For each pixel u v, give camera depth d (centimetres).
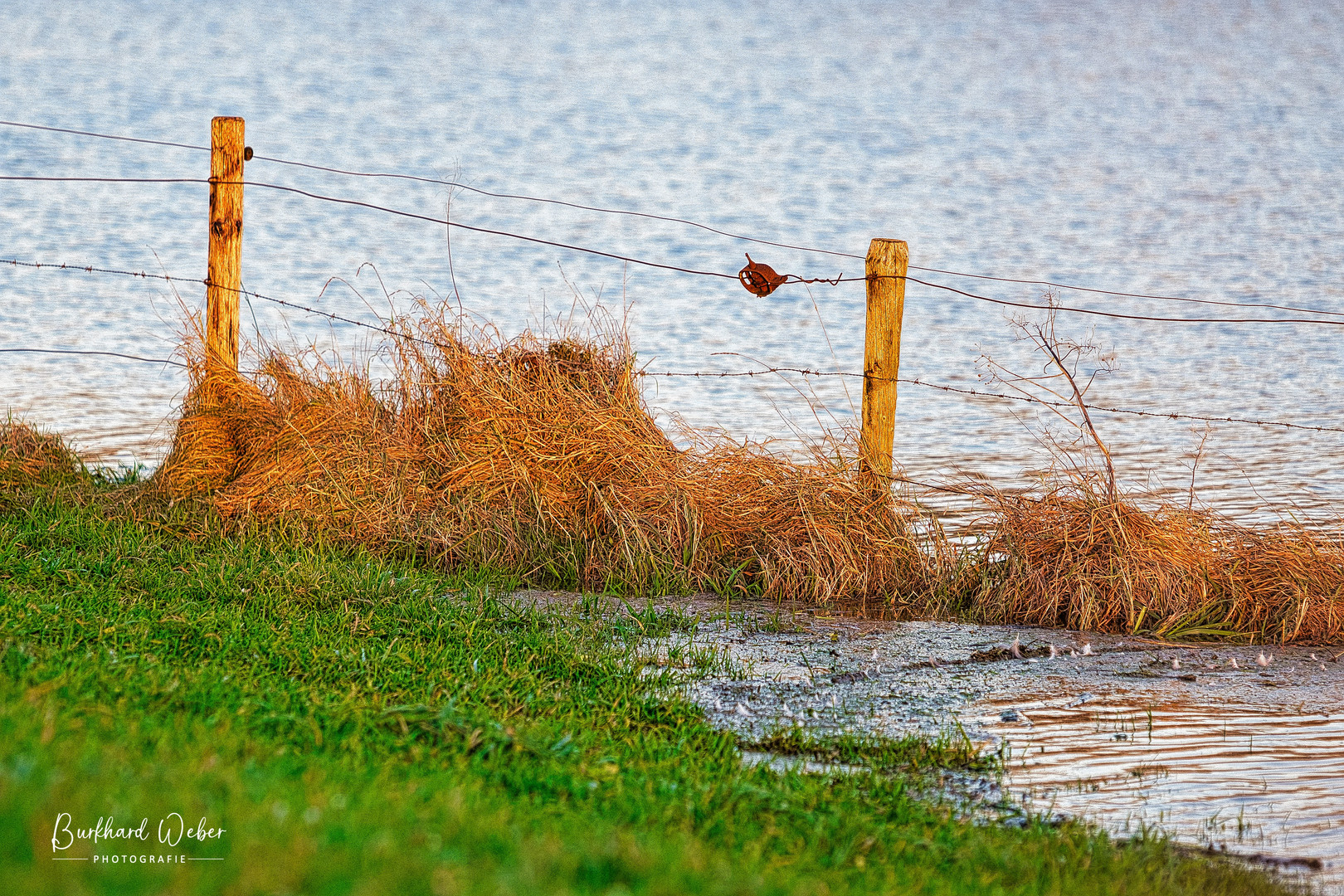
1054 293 9306
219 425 3925
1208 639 3334
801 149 16638
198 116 17612
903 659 3119
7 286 8150
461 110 19275
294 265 9475
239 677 2534
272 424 3925
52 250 9344
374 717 2352
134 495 3878
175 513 3747
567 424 3847
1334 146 16750
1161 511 3628
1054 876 2027
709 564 3653
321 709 2353
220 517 3728
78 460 4338
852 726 2711
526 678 2758
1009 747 2636
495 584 3528
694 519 3666
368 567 3369
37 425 5100
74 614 2856
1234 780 2516
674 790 2162
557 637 3016
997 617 3456
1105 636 3334
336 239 10488
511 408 3866
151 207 11062
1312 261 10319
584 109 19838
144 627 2814
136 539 3528
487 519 3700
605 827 1877
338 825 1619
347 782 1914
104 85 19862
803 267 10256
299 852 1489
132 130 16238
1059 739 2680
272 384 4053
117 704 2194
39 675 2266
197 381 3984
